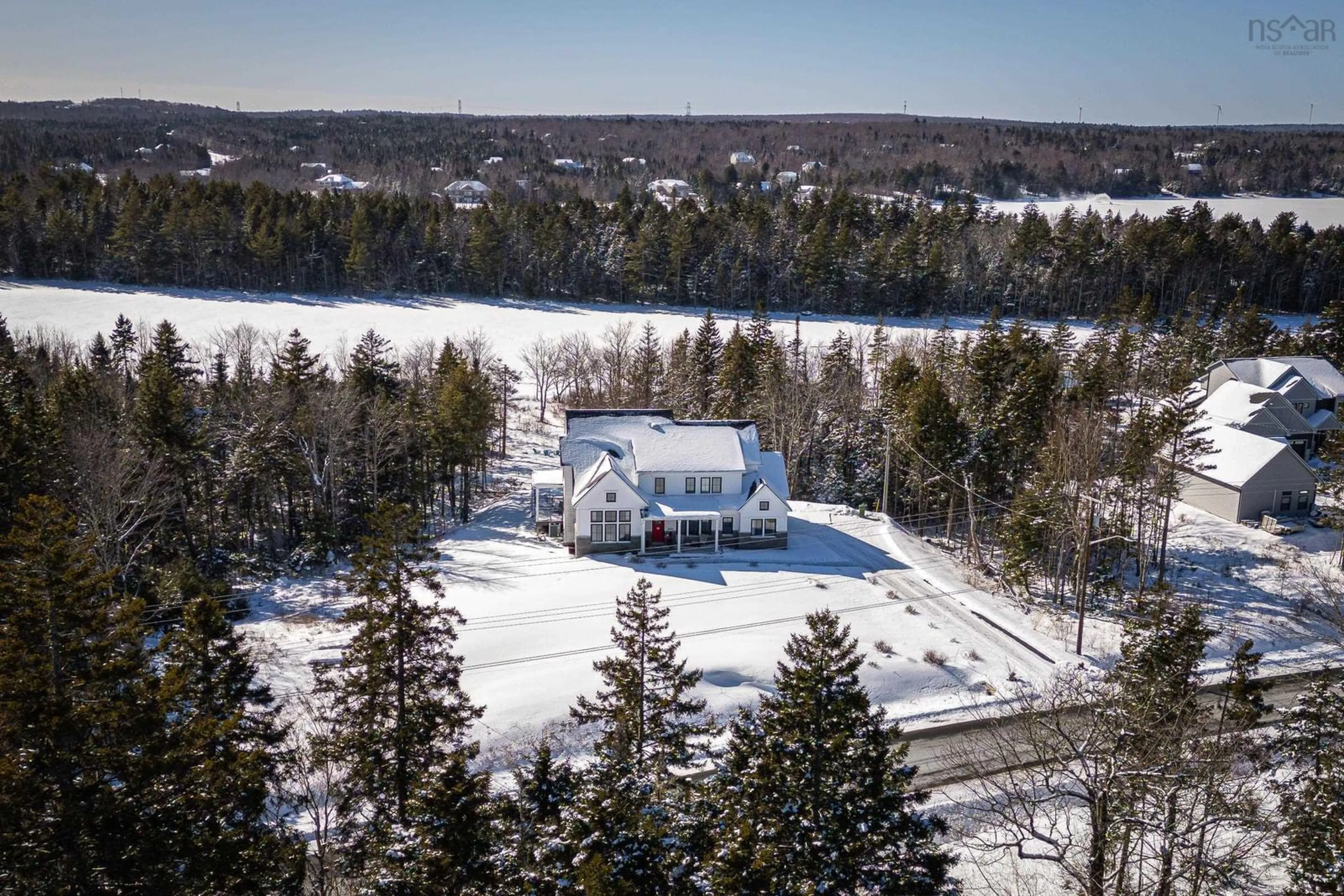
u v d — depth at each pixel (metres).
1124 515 57.16
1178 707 25.47
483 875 21.34
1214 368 87.19
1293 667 44.03
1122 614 51.44
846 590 52.97
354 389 68.00
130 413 61.88
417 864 21.30
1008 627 48.88
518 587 52.25
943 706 40.69
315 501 61.19
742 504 59.31
